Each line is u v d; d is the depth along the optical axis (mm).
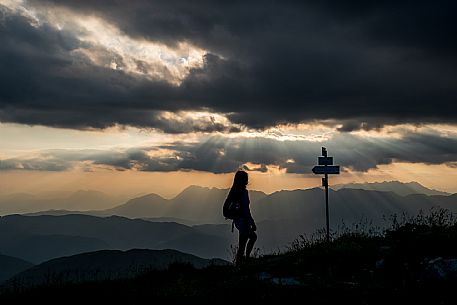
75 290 12828
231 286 11656
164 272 15297
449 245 13383
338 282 12141
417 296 10523
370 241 16594
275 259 15820
